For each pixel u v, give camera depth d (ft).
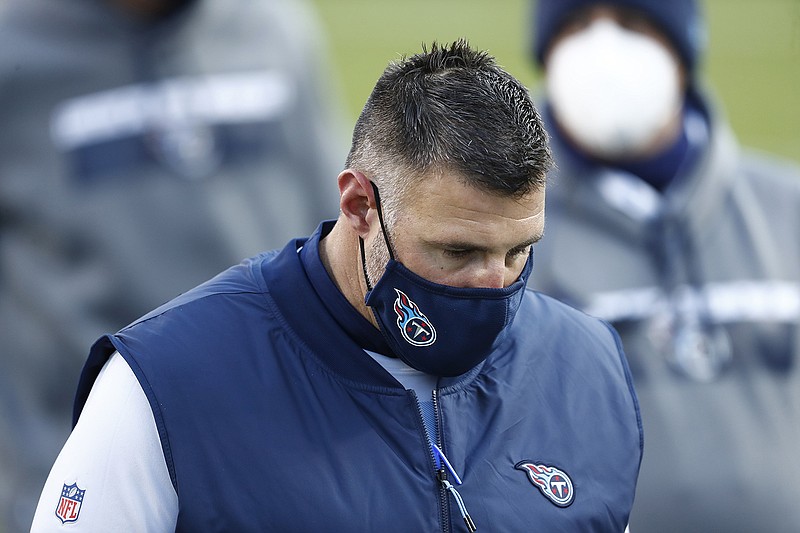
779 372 40.88
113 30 51.62
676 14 43.01
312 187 55.52
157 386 24.63
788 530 39.32
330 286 25.75
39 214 50.26
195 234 51.55
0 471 49.39
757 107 169.07
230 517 24.31
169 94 52.26
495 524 25.31
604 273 41.39
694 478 39.24
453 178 23.40
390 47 219.20
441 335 24.71
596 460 27.07
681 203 41.68
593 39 42.63
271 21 55.98
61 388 49.85
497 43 225.35
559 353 28.07
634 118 41.98
